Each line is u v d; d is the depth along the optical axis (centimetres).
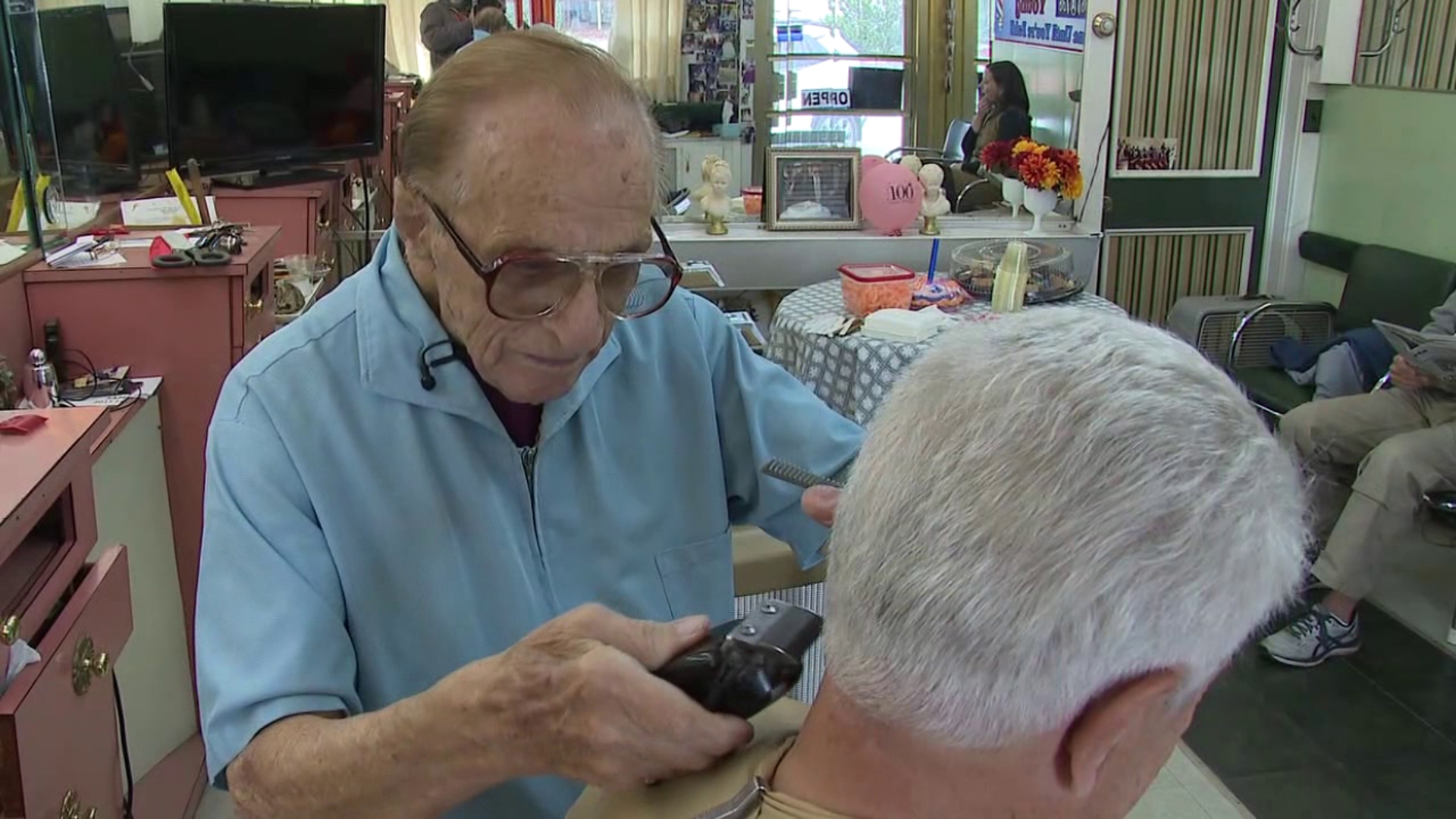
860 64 430
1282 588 58
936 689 57
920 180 393
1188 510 54
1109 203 418
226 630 85
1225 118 417
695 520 108
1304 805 230
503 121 78
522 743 70
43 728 127
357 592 92
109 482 208
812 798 67
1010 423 56
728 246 376
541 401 91
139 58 346
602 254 81
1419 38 375
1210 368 60
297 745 78
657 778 71
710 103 448
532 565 98
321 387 92
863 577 59
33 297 221
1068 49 399
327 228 377
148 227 271
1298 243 436
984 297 331
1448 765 242
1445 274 356
